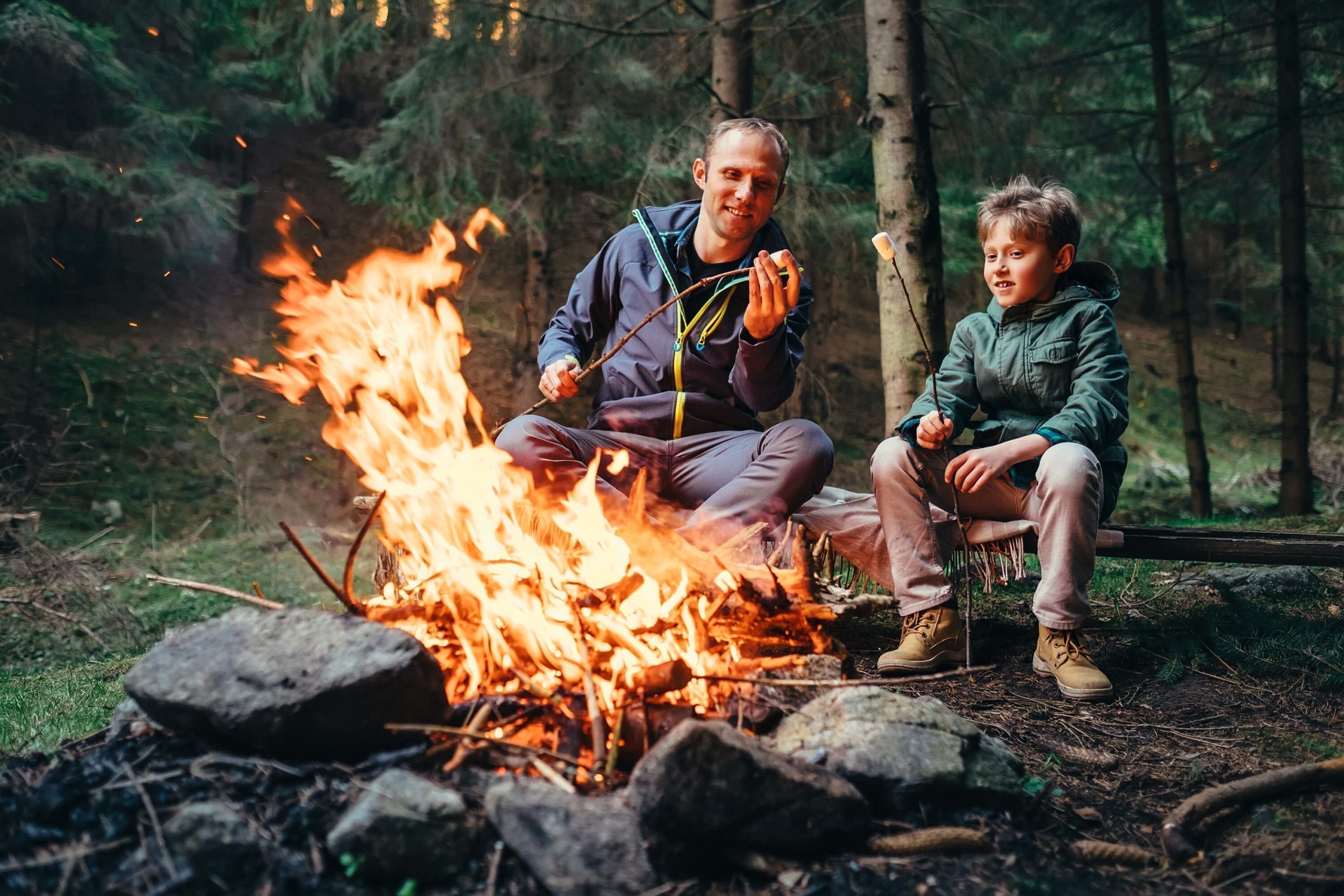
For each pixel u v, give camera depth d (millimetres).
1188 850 2090
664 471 3312
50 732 3006
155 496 8719
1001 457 2994
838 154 8695
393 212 9250
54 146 9125
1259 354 19688
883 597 2775
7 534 6207
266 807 1906
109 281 11430
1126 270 21203
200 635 2168
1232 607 3639
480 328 11922
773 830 1920
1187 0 9555
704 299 3346
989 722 2758
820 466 3090
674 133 7414
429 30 8531
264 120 11023
